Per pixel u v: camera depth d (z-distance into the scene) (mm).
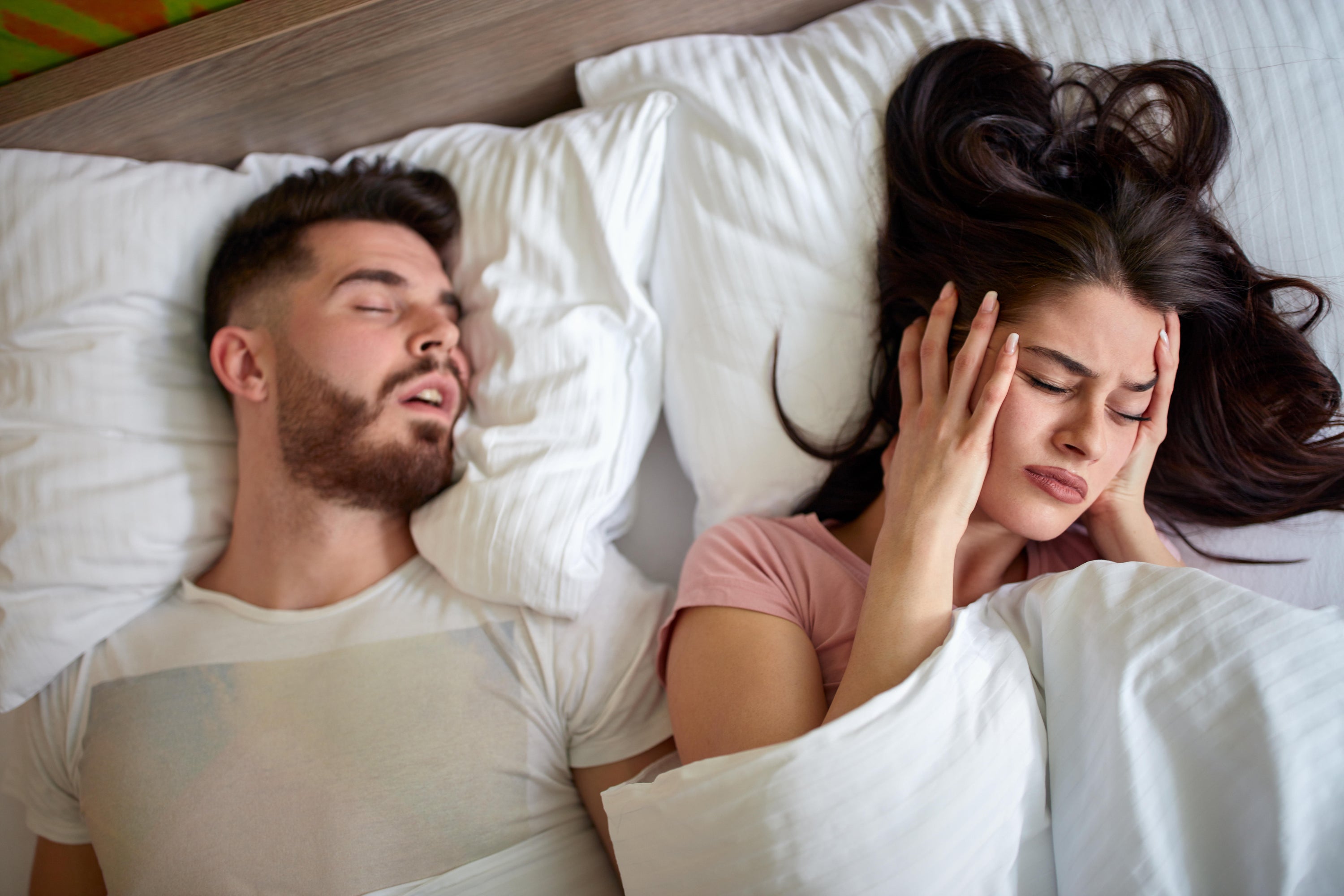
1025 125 862
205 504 1015
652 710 938
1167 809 624
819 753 620
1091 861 640
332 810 831
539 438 954
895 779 620
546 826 893
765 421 961
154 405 998
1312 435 875
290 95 1014
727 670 783
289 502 960
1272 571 920
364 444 937
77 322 969
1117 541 840
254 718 878
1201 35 881
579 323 986
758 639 790
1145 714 642
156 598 991
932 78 893
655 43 1008
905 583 723
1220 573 928
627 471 993
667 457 1134
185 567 1003
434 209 1029
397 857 828
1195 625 656
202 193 1038
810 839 618
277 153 1111
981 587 865
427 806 845
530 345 984
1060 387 737
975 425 744
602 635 943
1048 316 742
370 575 976
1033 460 744
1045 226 760
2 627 912
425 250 1027
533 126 1096
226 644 929
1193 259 761
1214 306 802
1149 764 630
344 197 994
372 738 862
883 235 931
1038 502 749
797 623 818
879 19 954
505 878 847
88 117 981
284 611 948
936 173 870
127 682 919
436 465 970
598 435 957
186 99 986
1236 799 606
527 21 966
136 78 952
